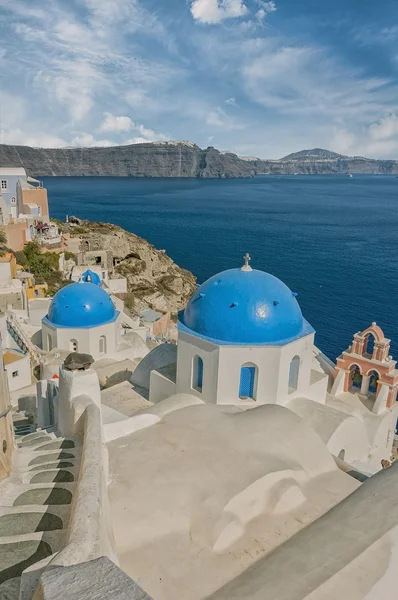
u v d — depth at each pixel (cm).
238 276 1853
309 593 748
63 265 6238
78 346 2730
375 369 2178
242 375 1784
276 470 1110
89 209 19062
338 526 933
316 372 2091
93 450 913
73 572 421
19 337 3186
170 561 889
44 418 1841
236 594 782
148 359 2242
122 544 910
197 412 1416
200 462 1140
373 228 15150
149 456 1170
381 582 793
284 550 902
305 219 17312
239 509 1010
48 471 997
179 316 2016
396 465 1127
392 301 7288
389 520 916
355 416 1847
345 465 1305
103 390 2178
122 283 6575
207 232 14125
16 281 4344
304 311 6794
